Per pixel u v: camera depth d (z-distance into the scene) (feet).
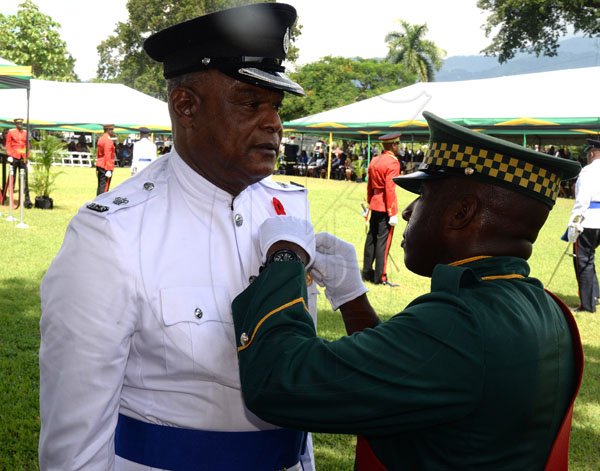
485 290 4.05
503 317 3.89
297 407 3.79
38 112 55.67
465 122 35.14
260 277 4.26
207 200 4.74
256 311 4.12
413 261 4.60
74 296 4.25
